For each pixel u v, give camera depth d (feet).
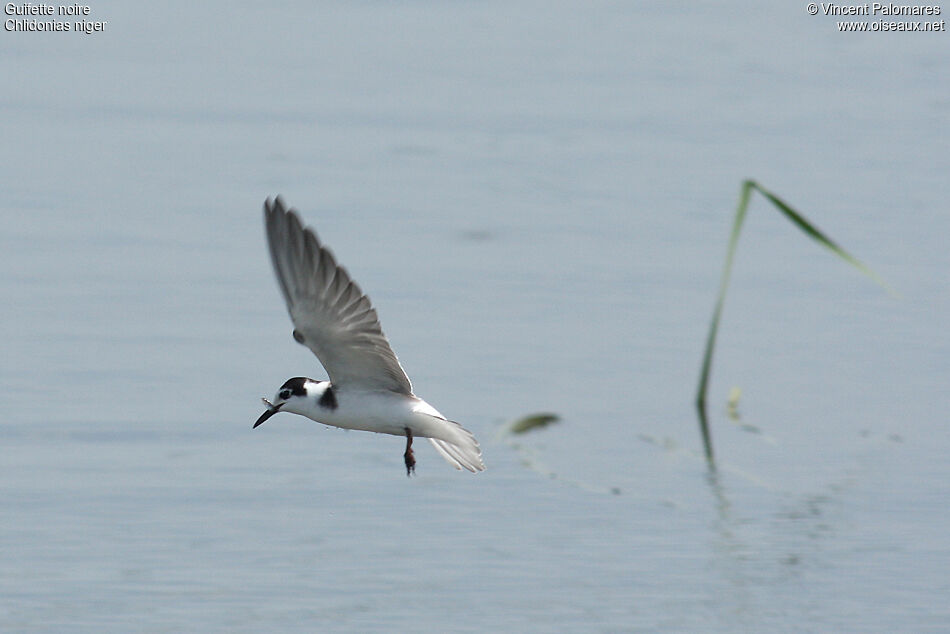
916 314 60.44
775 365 55.57
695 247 68.18
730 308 61.00
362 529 41.22
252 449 46.29
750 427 50.24
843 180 77.82
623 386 53.06
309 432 48.01
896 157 82.43
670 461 47.06
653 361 55.47
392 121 87.56
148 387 50.60
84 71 96.63
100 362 52.65
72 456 44.96
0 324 55.93
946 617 37.09
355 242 66.80
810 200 74.23
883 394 52.80
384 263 64.39
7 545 39.32
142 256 64.64
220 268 63.62
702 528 42.24
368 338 30.17
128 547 39.52
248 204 72.33
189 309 58.54
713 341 52.03
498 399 51.11
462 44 108.27
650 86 97.55
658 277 64.23
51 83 93.35
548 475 45.57
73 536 39.96
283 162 78.95
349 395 31.42
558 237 68.74
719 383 53.83
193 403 49.44
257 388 50.98
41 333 55.16
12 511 41.19
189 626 35.55
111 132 83.35
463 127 86.74
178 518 41.24
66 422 47.37
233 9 116.88
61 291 59.72
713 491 44.91
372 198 73.26
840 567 39.93
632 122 88.99
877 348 57.00
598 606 37.22
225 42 106.52
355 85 95.50
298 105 90.33
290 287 29.66
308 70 99.09
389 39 109.19
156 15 113.70
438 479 44.93
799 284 64.08
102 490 42.73
